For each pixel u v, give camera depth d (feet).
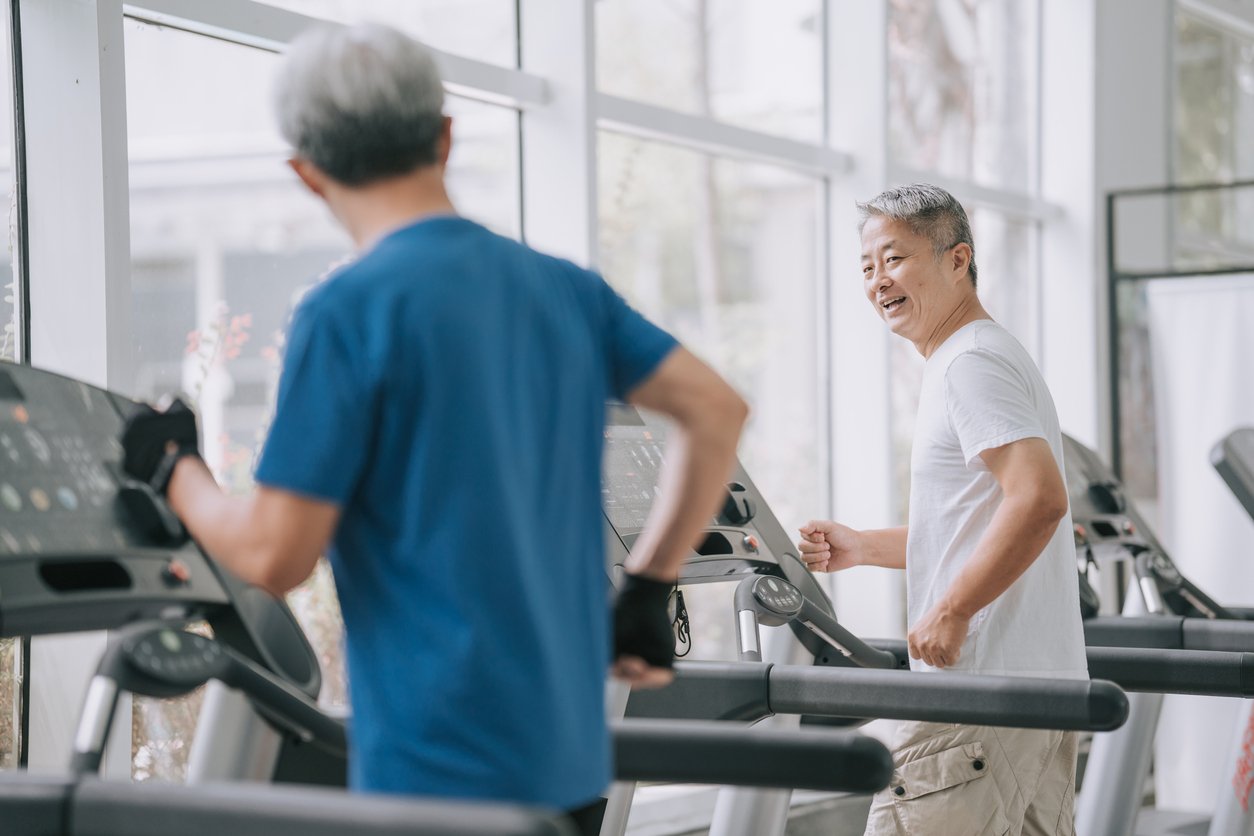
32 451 5.76
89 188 9.55
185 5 10.60
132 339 9.70
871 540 9.81
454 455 4.52
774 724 8.37
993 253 20.30
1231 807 11.92
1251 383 17.81
